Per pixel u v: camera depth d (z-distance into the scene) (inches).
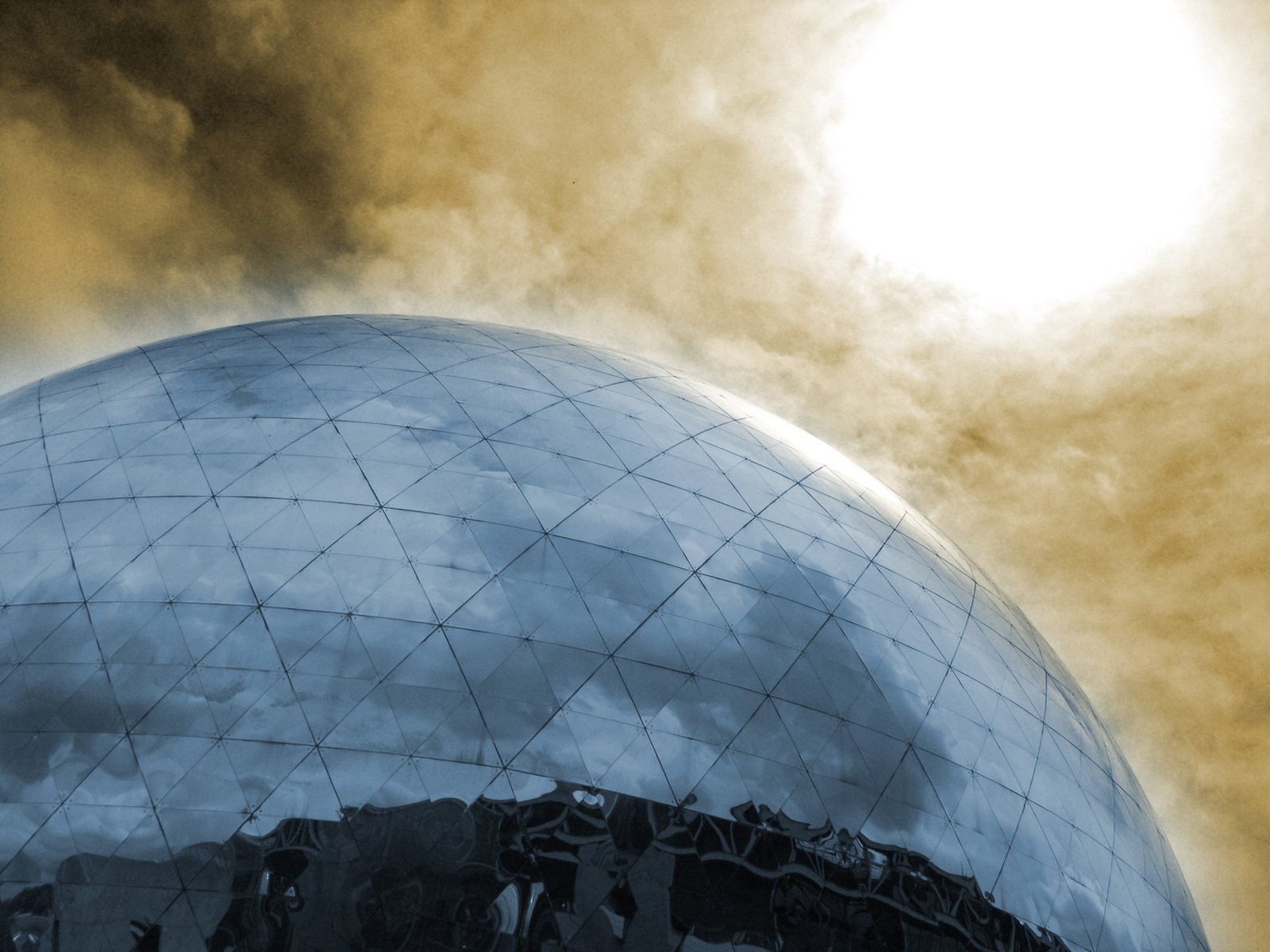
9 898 507.2
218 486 708.0
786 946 561.9
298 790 536.7
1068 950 672.4
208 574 636.7
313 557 647.8
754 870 574.6
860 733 668.1
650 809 570.6
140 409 820.6
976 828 673.6
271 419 784.3
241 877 512.7
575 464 774.5
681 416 920.9
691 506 777.6
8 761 550.6
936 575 902.4
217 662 585.9
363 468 725.3
